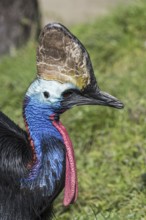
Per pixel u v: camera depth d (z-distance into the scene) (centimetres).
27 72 1681
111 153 1281
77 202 1169
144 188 1155
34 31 1941
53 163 842
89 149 1353
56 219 1098
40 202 847
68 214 1148
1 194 847
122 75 1597
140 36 1816
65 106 846
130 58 1733
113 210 1097
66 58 830
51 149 843
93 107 1423
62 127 856
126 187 1180
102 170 1248
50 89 837
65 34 829
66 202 854
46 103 843
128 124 1362
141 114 1379
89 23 2017
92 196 1180
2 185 849
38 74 841
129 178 1202
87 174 1244
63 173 848
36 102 845
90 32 1858
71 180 851
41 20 2036
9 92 1592
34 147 845
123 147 1290
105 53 1769
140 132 1330
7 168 850
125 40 1800
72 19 2422
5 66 1769
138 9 1867
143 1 1900
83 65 834
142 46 1780
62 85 834
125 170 1227
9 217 845
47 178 842
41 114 846
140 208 1099
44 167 842
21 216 845
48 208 870
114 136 1343
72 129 1398
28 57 1778
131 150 1274
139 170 1222
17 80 1650
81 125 1398
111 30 1831
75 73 833
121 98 1445
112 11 1964
